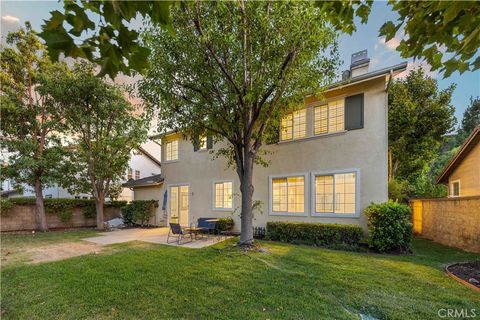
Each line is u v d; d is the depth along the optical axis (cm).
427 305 404
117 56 164
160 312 391
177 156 1544
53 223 1475
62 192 2036
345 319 366
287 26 639
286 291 463
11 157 1256
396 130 1432
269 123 877
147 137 1466
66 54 154
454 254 753
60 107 1325
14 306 419
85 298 443
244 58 712
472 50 229
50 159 1319
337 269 589
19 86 1280
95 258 714
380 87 884
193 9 628
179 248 843
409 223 768
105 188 1455
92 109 1335
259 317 371
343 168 936
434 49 257
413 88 1481
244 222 838
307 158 1026
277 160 1106
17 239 1087
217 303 418
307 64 725
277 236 984
